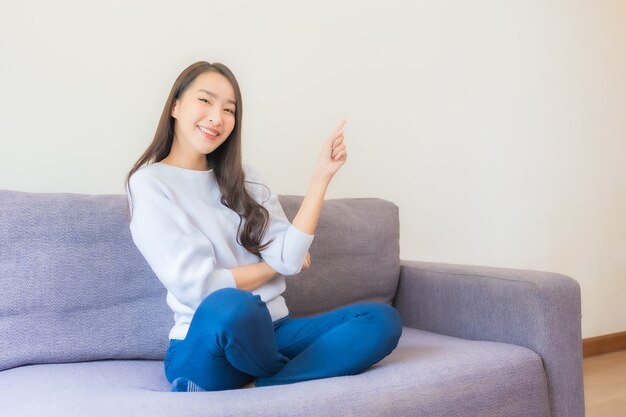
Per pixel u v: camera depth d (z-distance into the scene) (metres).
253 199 1.62
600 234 3.32
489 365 1.42
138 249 1.59
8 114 1.81
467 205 2.81
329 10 2.41
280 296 1.61
